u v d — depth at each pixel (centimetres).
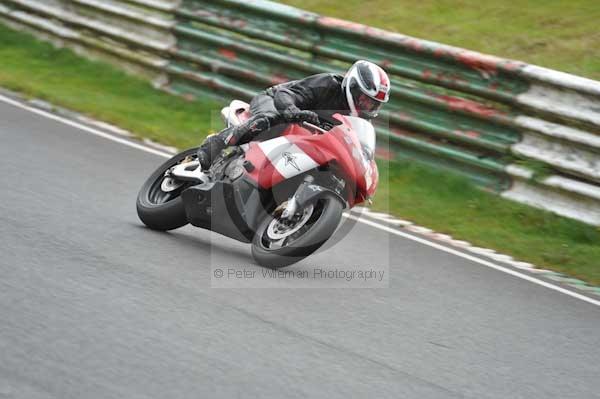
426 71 2022
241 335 1063
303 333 1101
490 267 1532
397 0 2839
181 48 2447
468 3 2764
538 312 1336
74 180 1689
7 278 1131
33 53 2741
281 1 2908
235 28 2327
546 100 1866
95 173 1766
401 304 1271
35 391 855
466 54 1958
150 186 1495
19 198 1509
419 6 2786
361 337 1120
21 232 1324
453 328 1209
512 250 1672
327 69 2177
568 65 2400
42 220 1404
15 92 2366
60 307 1063
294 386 948
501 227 1822
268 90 1405
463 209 1884
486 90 1941
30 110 2219
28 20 2828
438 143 2020
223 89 2353
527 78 1881
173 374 932
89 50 2675
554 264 1630
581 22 2595
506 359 1127
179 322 1073
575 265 1630
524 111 1903
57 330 998
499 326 1248
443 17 2706
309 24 2188
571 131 1828
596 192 1788
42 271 1175
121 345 984
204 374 943
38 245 1277
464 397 993
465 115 1977
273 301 1195
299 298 1223
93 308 1075
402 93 2055
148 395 877
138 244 1358
